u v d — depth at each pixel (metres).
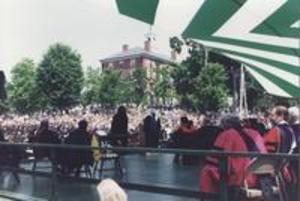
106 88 73.31
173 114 35.81
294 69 10.20
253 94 37.47
